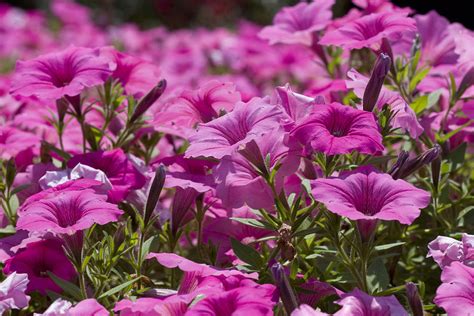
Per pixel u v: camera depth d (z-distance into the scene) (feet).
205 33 7.79
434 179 3.14
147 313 2.74
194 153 2.88
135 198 3.19
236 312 2.65
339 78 3.74
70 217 2.87
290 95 3.04
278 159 2.98
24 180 3.28
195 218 3.20
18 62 3.21
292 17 3.66
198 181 3.08
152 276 3.21
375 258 2.98
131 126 3.32
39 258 3.01
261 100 2.98
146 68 3.43
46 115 3.56
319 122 2.87
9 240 3.07
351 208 2.76
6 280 2.81
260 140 3.00
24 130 3.55
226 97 3.14
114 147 3.32
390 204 2.78
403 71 3.31
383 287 2.95
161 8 12.96
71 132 3.55
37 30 8.82
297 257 2.97
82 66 3.19
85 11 9.30
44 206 2.85
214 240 3.14
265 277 2.96
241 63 6.47
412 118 3.01
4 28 8.89
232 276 2.79
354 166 2.97
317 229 2.93
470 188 3.28
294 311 2.66
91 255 2.95
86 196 2.88
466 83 3.28
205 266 2.81
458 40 3.32
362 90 3.05
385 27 3.18
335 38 3.21
